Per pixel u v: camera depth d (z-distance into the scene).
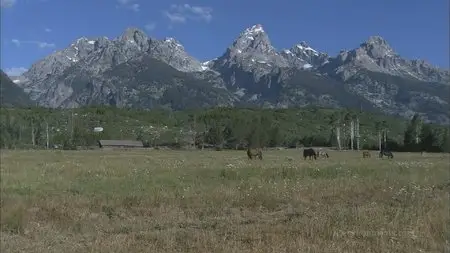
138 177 28.08
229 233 12.98
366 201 18.72
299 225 13.48
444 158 63.50
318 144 163.75
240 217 15.88
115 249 11.26
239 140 151.00
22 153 83.75
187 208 18.05
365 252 10.59
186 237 12.50
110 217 16.20
